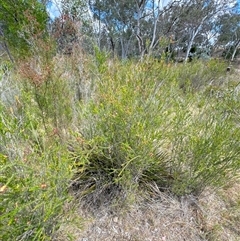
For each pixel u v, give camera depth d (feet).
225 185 4.73
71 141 4.37
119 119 3.59
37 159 2.57
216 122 4.51
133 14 31.63
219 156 4.04
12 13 11.76
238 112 4.94
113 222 3.88
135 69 4.79
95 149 3.93
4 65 6.89
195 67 13.34
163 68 5.16
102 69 4.87
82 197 4.05
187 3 24.02
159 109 4.01
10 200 2.21
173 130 4.31
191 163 4.32
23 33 8.89
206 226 4.04
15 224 2.41
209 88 7.11
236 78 14.53
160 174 4.70
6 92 5.04
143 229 3.86
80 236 3.50
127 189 4.10
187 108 4.92
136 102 3.81
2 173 2.24
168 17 26.86
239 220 4.25
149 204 4.32
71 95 6.19
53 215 2.73
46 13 12.99
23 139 2.73
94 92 5.97
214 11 26.14
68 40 7.86
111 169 4.12
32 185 2.29
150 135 3.68
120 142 3.76
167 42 6.39
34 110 4.23
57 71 5.90
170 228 3.94
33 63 5.62
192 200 4.56
